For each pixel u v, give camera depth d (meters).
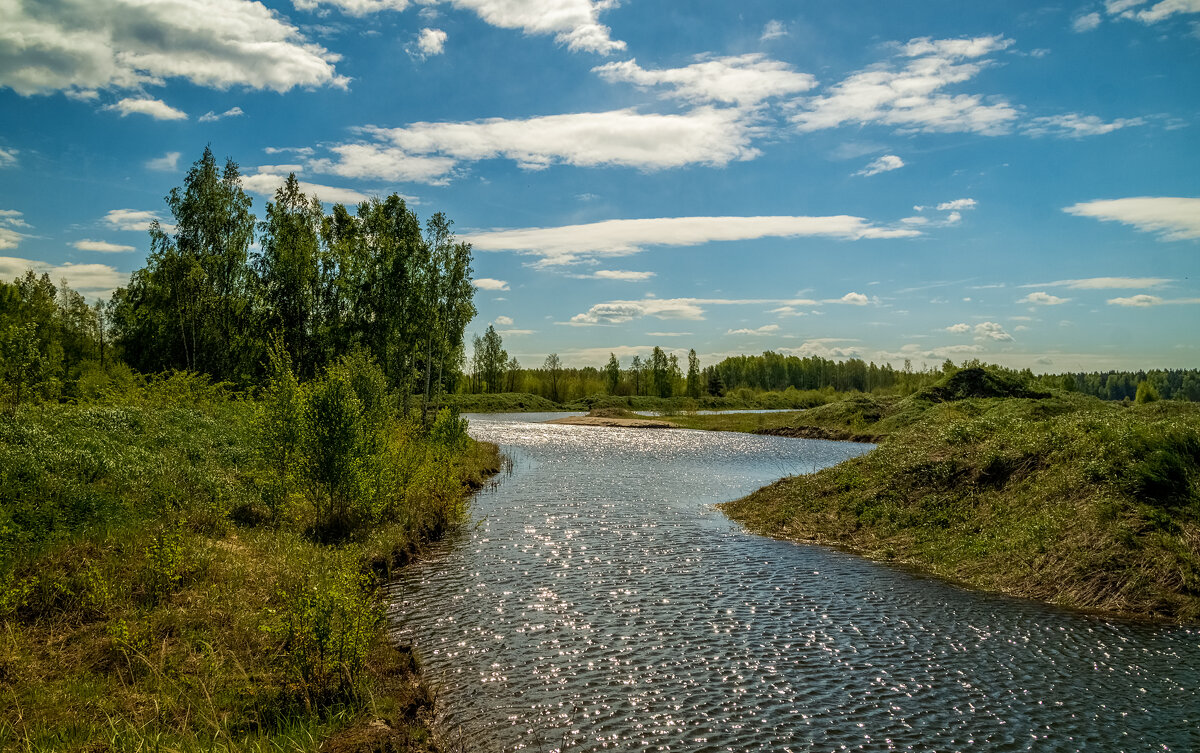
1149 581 11.84
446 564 14.91
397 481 18.19
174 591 10.27
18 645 8.13
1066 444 16.61
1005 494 16.44
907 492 18.33
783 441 50.31
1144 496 13.66
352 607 8.66
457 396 107.44
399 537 15.61
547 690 8.74
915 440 21.61
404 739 7.22
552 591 12.98
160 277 43.28
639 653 9.96
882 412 54.16
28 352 19.41
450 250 49.53
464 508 19.77
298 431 15.79
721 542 17.23
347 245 46.41
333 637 8.23
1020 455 17.22
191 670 8.17
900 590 13.10
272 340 44.81
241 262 46.41
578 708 8.25
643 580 13.75
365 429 16.66
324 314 47.28
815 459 38.09
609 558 15.52
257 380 43.09
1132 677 9.04
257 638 9.09
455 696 8.55
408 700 8.10
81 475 13.32
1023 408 38.09
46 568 9.76
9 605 8.81
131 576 10.12
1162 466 13.95
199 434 19.64
